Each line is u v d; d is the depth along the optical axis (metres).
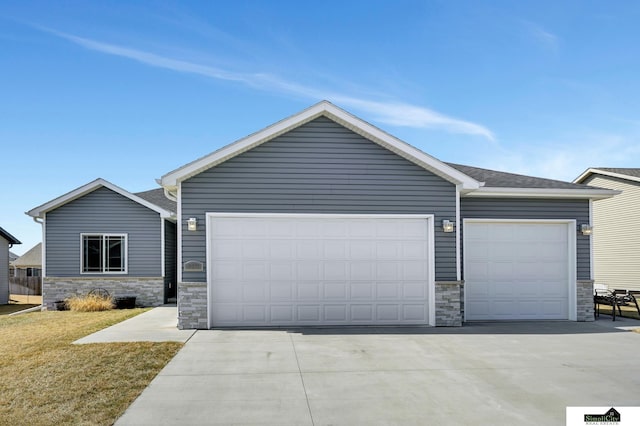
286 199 10.16
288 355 7.46
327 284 10.29
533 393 5.66
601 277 20.86
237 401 5.31
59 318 12.43
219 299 10.03
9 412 4.90
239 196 10.05
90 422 4.64
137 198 15.84
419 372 6.52
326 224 10.34
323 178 10.24
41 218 15.81
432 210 10.48
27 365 6.74
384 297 10.40
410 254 10.50
